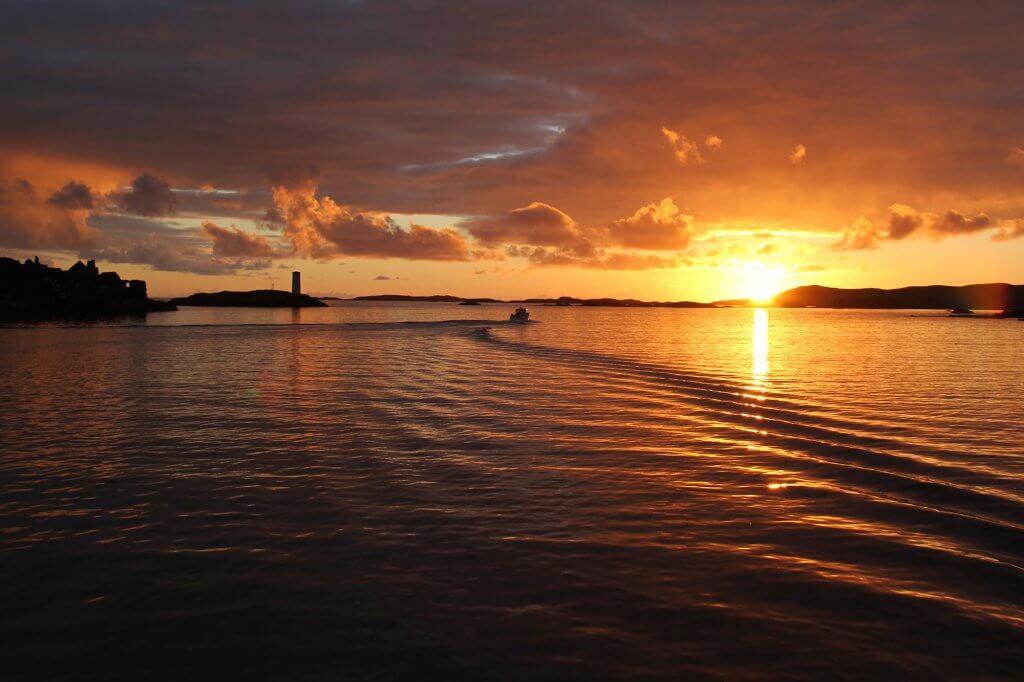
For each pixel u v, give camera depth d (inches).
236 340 2442.2
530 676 265.1
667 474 570.6
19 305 5039.4
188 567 366.9
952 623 311.7
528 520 450.0
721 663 276.5
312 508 469.1
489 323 4559.5
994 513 468.1
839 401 987.9
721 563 380.2
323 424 778.8
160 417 820.0
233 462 595.5
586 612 319.3
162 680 262.5
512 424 789.2
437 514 459.5
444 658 277.6
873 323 5575.8
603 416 849.5
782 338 2994.6
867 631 304.3
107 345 2133.4
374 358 1716.3
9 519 442.0
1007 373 1402.6
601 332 3494.1
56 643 289.0
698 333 3462.1
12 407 893.8
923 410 908.0
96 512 456.8
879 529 436.8
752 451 658.2
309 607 321.4
